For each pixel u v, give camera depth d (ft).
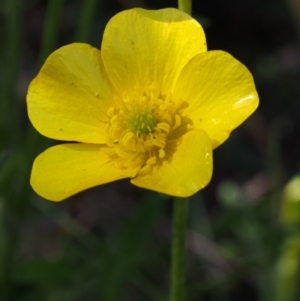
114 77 0.30
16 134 0.45
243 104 0.27
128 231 0.40
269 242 0.44
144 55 0.30
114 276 0.40
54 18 0.41
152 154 0.28
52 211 0.47
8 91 0.45
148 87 0.30
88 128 0.30
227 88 0.27
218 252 0.49
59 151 0.29
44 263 0.39
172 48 0.29
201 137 0.26
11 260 0.43
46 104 0.29
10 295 0.43
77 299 0.47
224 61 0.27
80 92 0.30
